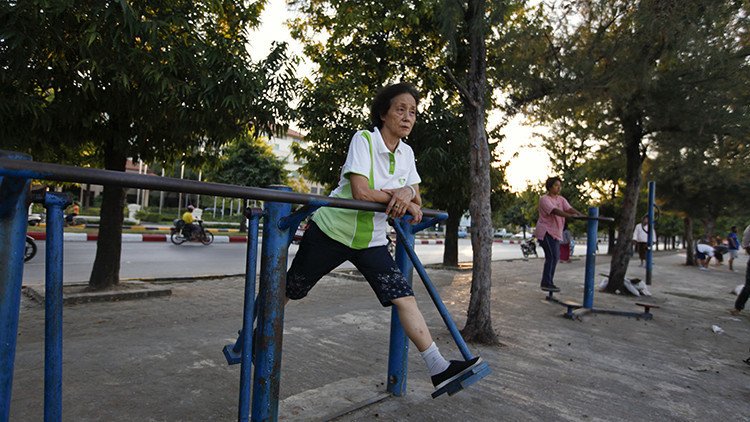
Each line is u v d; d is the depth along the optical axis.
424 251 18.48
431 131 8.22
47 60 3.84
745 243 6.50
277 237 1.87
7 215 1.17
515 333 4.59
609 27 6.14
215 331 4.05
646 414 2.75
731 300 8.12
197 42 4.34
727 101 6.06
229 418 2.39
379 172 2.21
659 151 8.01
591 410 2.75
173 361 3.21
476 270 4.16
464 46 7.55
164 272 8.07
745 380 3.55
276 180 22.88
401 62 8.19
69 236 13.30
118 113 4.71
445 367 2.06
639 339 4.69
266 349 1.88
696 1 5.03
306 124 7.60
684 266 16.94
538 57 6.36
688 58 5.50
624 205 8.00
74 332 3.87
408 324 2.13
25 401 2.47
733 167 7.69
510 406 2.72
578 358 3.84
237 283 6.88
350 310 5.25
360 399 2.67
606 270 12.86
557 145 12.65
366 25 7.62
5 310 1.18
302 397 2.68
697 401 3.02
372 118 2.37
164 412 2.42
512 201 10.53
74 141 5.01
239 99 4.55
